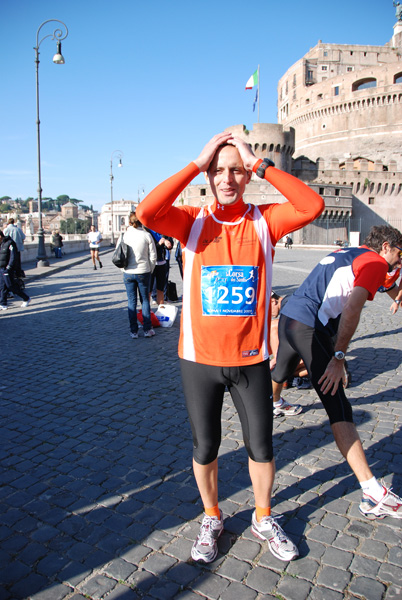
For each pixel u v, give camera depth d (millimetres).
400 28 78000
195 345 2125
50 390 4707
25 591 2078
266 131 54500
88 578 2152
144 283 6852
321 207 1946
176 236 2146
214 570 2199
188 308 2150
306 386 4707
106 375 5191
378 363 5492
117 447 3443
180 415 4027
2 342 6840
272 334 4883
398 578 2131
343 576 2146
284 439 3564
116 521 2576
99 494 2838
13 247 9609
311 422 3883
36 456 3314
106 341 6828
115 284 14109
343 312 2512
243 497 2781
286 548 2256
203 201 52219
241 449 3385
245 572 2184
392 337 6789
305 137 72250
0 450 3402
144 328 7051
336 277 2818
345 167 61969
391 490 2803
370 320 8055
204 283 2082
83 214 179750
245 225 2088
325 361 2730
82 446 3463
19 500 2781
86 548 2359
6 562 2258
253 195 50094
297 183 1967
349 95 65125
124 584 2115
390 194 61188
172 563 2248
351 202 58062
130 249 6691
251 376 2125
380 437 3541
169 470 3113
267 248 2107
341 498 2770
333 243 51562
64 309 9695
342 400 2600
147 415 4031
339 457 3266
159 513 2646
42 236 19875
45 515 2633
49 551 2338
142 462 3221
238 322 2053
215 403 2189
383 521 2551
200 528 2420
